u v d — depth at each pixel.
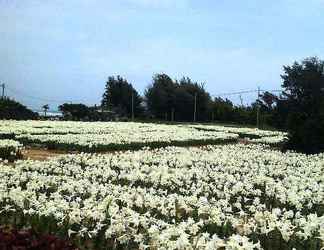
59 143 23.61
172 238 6.99
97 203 8.96
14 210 8.42
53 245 5.80
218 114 79.31
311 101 42.81
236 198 11.68
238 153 22.47
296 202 10.59
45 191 11.14
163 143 27.47
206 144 31.23
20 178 11.96
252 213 10.12
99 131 34.25
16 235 5.86
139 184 13.29
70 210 8.41
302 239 7.83
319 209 10.90
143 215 8.16
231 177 13.32
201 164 17.89
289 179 14.39
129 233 7.19
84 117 68.44
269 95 74.06
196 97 80.38
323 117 27.17
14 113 57.56
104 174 13.64
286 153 24.39
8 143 20.70
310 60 53.44
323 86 52.06
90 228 7.71
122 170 15.54
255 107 76.19
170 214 9.02
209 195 12.02
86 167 15.47
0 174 12.45
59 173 14.21
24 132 30.41
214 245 6.57
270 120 51.00
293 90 52.19
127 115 85.06
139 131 35.59
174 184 13.11
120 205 9.77
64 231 7.60
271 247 7.71
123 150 24.47
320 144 26.58
